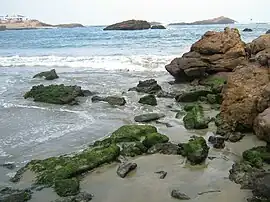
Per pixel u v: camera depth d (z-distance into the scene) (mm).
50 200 9227
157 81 25625
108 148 11836
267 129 11773
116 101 19375
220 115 15359
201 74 23609
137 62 32562
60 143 13508
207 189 9555
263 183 8844
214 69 23469
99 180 10328
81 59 35406
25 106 19500
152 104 18969
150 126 14008
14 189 9891
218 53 23828
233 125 14047
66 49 48688
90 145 13086
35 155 12398
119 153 11992
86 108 18781
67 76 28562
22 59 37375
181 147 12172
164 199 9125
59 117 17156
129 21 138750
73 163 10961
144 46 48906
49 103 20016
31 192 9695
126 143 12820
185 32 89375
